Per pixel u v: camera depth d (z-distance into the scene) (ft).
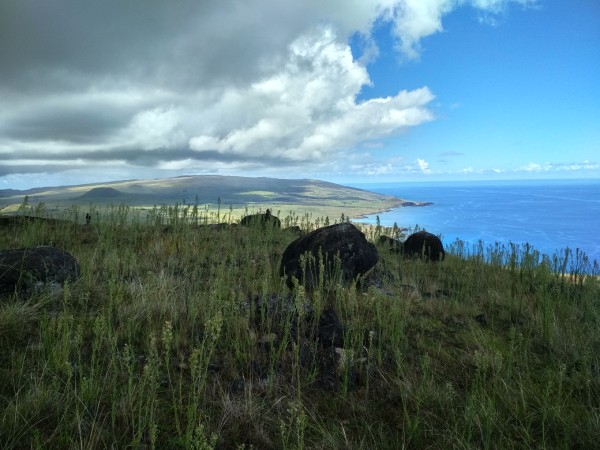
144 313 15.92
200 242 30.94
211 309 15.49
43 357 11.84
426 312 20.17
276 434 10.00
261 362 13.34
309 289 21.68
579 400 12.07
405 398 11.76
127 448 8.91
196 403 9.53
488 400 10.99
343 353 13.74
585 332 17.22
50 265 17.81
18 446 8.59
